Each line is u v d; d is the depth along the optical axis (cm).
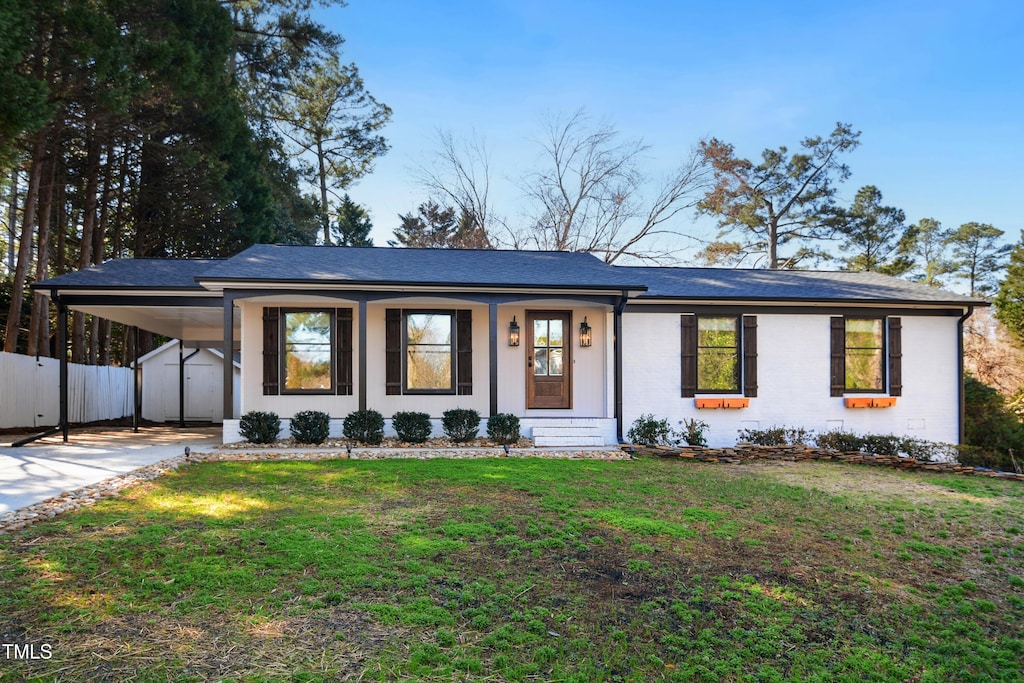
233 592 400
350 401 1166
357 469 820
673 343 1213
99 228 1695
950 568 511
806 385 1233
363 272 1102
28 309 1823
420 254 1305
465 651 338
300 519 564
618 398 1148
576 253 1418
